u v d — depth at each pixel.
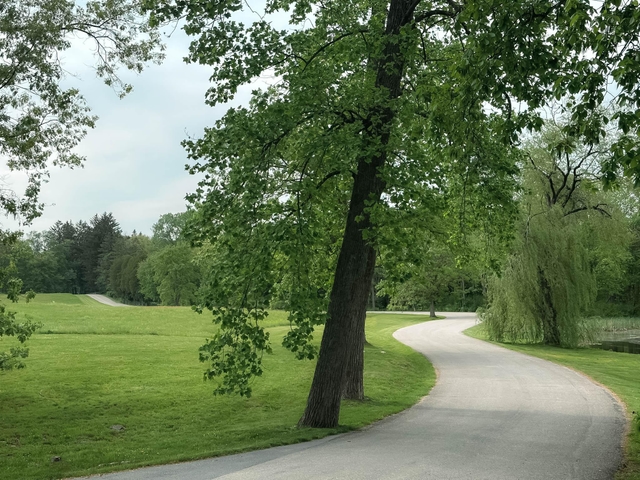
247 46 11.58
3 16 11.79
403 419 13.46
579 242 33.34
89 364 22.03
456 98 8.43
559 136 33.00
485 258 16.53
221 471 8.11
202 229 11.38
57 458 10.56
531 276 32.41
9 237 12.28
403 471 7.92
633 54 6.98
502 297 33.84
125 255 121.19
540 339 34.78
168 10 10.97
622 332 50.62
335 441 10.73
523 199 33.41
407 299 60.69
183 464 9.01
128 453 10.84
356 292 12.77
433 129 9.12
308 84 11.19
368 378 20.48
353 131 11.32
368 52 12.03
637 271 64.75
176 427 14.18
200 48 11.34
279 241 10.48
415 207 12.61
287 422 13.77
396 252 11.00
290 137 12.23
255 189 10.66
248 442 11.08
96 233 141.25
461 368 24.02
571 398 16.23
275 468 8.20
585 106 7.61
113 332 35.44
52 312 44.38
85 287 142.50
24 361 22.17
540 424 12.40
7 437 12.61
